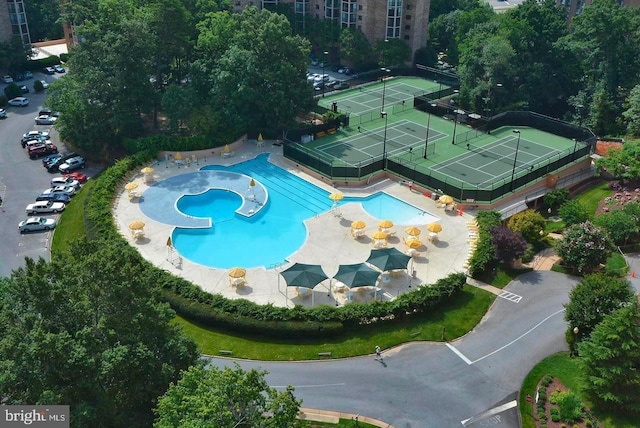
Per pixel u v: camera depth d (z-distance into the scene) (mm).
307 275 60344
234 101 95438
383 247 70500
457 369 52281
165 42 100250
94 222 72688
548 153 96562
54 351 35781
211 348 54969
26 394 36188
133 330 41000
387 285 63625
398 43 136250
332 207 79812
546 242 72500
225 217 78438
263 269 67000
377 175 87500
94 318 40938
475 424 46719
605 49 117188
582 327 52312
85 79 91625
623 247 70875
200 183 86062
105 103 93938
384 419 47125
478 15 143125
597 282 53188
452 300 60969
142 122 103812
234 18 104375
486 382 50844
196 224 75562
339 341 55688
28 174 89875
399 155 93750
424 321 58031
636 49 115750
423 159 93250
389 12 137375
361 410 47938
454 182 83312
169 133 97312
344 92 123938
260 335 56531
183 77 107562
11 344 35562
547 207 84375
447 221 76438
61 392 36312
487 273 65625
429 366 52625
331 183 85750
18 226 75938
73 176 87750
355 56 140000
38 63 136625
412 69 137500
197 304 58500
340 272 61250
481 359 53469
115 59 91375
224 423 33344
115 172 84562
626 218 71188
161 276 61969
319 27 145750
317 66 147500
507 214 78188
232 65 95000
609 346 46094
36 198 82625
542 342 55406
